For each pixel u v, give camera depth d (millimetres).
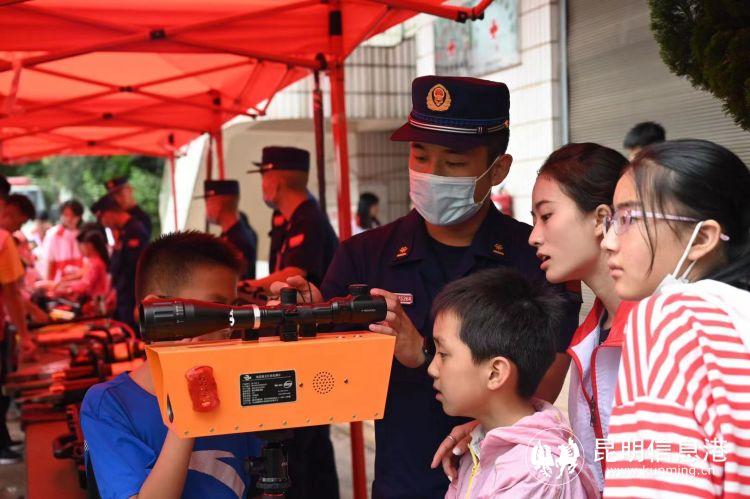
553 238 1745
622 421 1178
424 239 2205
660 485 1121
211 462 1800
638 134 3859
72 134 9016
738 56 1688
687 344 1142
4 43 3516
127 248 6816
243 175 14438
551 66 6918
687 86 5500
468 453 1822
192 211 13914
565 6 6840
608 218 1395
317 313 1402
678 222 1241
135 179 21703
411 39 11102
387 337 1410
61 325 5641
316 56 4070
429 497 2070
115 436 1706
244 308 1364
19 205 5344
